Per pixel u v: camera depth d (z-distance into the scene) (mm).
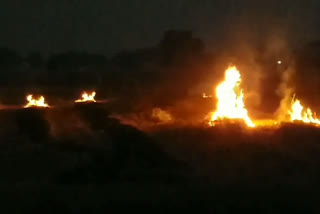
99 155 47125
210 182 40625
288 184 38938
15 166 46531
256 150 52000
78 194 35812
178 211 32500
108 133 53531
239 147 53031
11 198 34750
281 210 32781
